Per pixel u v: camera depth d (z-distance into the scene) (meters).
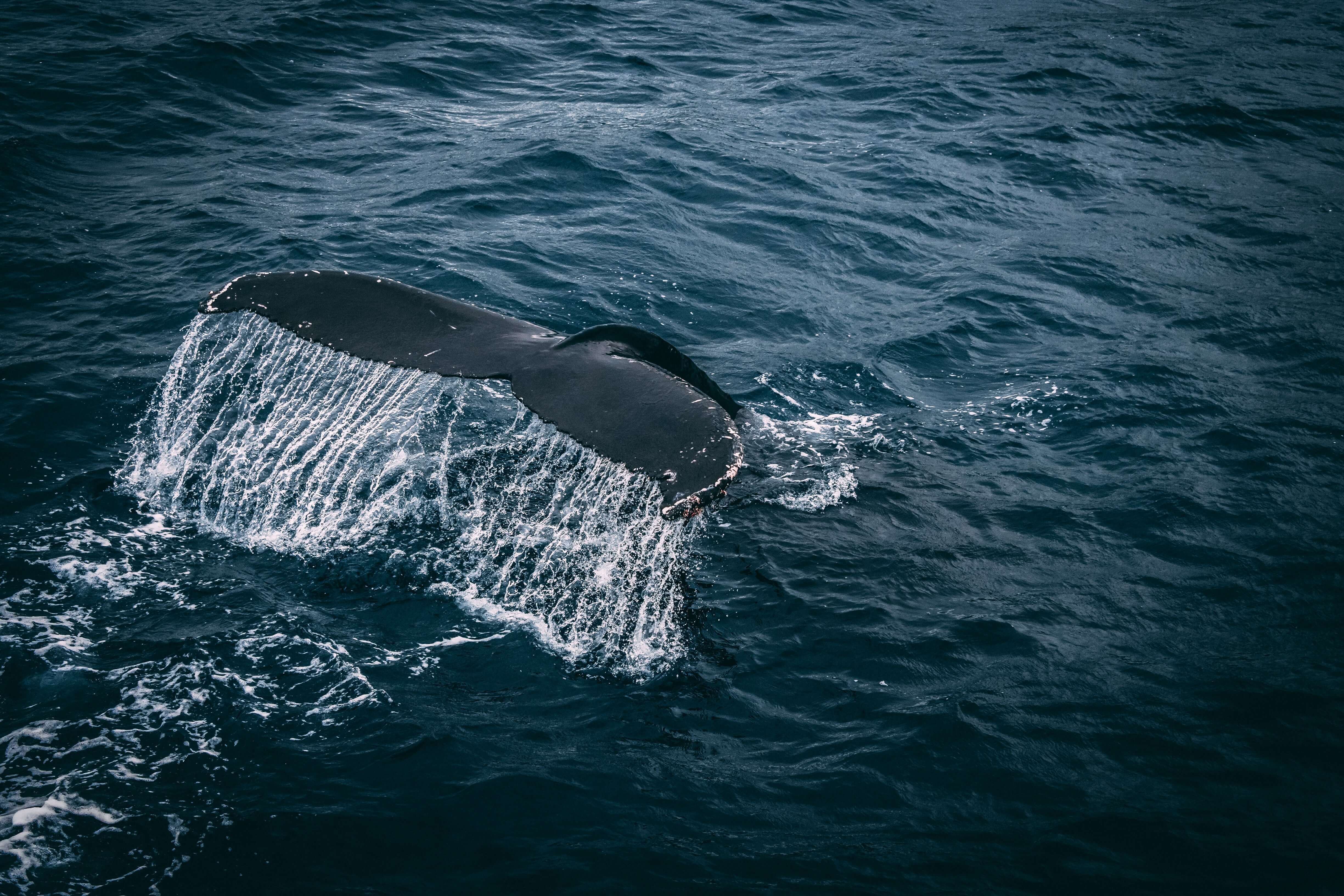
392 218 13.66
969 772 5.74
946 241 14.50
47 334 10.33
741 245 13.90
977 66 23.00
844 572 7.41
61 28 19.58
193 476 8.15
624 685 6.34
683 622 6.87
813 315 12.12
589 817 5.42
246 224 13.13
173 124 16.30
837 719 6.14
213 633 6.52
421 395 9.45
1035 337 11.83
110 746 5.62
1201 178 17.30
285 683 6.19
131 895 4.79
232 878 4.93
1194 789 5.60
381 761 5.68
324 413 9.12
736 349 11.16
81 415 8.92
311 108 17.69
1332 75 23.69
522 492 8.06
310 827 5.23
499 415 9.21
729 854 5.22
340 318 6.89
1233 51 25.41
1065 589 7.35
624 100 19.39
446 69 20.17
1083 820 5.41
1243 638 6.84
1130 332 11.95
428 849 5.18
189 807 5.29
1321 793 5.56
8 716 5.77
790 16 26.59
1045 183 16.86
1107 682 6.42
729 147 17.25
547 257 12.91
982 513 8.25
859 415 9.91
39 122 15.58
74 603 6.70
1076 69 23.03
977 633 6.85
